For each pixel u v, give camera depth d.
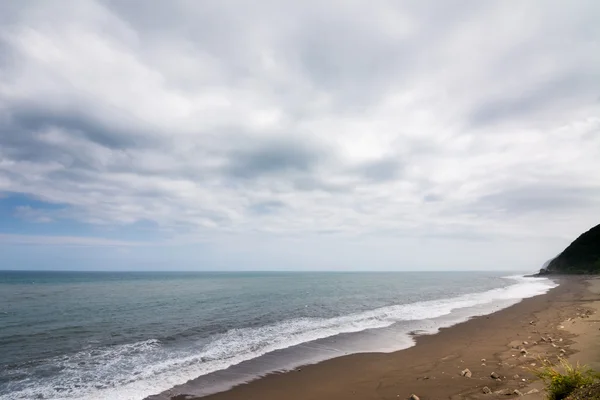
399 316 20.64
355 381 9.04
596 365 7.53
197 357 12.12
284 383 9.20
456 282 67.75
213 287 55.12
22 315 23.69
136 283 72.56
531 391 6.13
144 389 9.07
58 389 9.32
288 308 25.84
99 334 16.80
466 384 7.73
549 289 37.06
